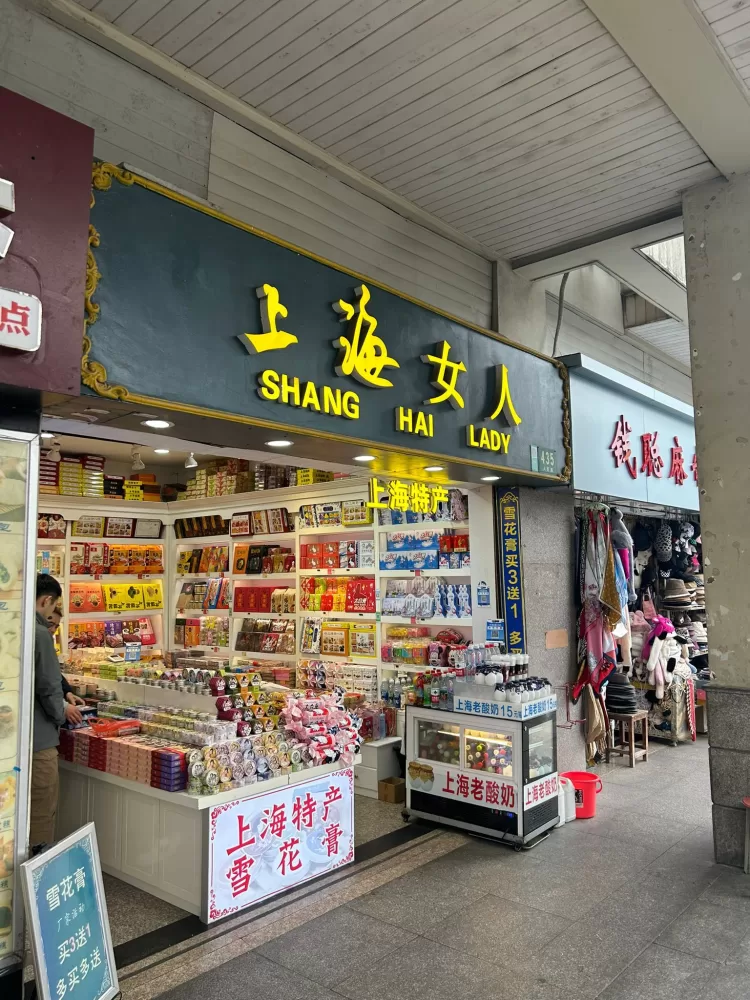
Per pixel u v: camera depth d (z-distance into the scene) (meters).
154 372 3.00
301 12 3.18
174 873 3.69
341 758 4.19
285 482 7.08
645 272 6.03
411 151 4.29
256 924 3.48
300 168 4.28
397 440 4.22
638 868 4.13
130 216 2.97
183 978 3.01
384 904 3.68
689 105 3.79
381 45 3.39
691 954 3.18
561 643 5.93
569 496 6.23
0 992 2.47
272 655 7.13
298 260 3.70
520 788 4.41
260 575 7.46
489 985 2.94
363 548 6.63
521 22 3.24
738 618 4.31
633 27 3.23
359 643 6.50
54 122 2.64
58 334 2.61
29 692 2.63
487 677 4.68
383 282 4.57
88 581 7.74
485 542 5.73
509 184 4.67
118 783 3.99
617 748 6.75
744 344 4.42
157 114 3.56
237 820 3.63
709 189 4.63
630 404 6.78
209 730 3.91
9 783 2.56
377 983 2.96
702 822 4.91
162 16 3.22
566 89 3.72
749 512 4.33
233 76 3.63
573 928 3.42
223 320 3.31
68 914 2.61
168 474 9.23
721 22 3.24
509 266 5.93
